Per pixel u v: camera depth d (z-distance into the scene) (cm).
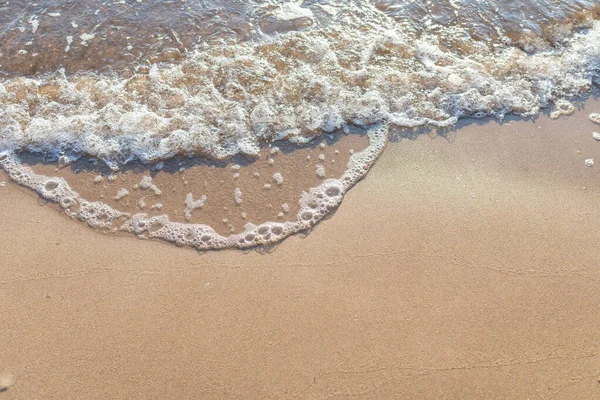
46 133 335
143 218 296
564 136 336
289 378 231
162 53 394
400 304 255
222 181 315
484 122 345
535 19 418
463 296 259
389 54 389
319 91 358
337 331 246
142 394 227
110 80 375
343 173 317
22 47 400
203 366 235
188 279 267
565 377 233
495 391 229
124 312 252
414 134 338
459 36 405
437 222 289
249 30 411
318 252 278
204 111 347
